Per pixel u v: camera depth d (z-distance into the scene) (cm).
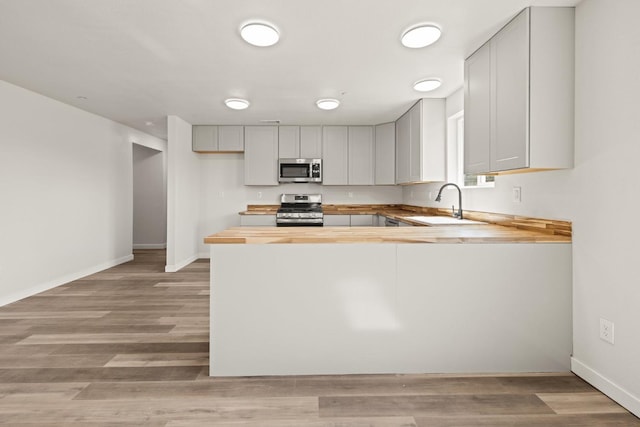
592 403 188
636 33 173
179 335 281
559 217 229
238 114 487
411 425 171
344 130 561
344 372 220
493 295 221
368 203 609
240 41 260
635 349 177
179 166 514
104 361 237
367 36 252
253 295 216
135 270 516
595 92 198
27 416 177
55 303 363
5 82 353
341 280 218
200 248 608
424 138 407
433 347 221
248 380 213
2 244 354
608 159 190
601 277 197
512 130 228
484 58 262
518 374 220
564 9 214
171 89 373
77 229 463
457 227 280
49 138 412
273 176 563
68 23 234
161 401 190
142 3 211
